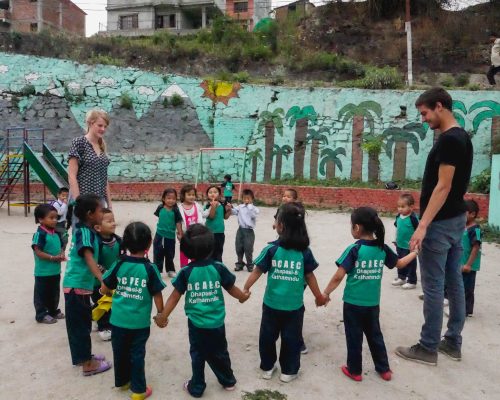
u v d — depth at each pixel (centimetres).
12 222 1110
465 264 474
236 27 2219
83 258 351
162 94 1672
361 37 2273
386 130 1484
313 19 2381
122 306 316
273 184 1484
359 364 345
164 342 412
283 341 339
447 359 384
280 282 338
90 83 1659
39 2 3531
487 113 1422
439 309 365
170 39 2111
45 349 394
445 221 358
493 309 515
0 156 1555
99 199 367
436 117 359
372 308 346
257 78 1816
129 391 325
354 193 1305
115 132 1659
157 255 629
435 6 2272
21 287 572
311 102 1555
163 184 1541
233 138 1631
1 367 361
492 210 1005
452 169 342
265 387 333
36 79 1644
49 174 1156
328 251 809
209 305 318
